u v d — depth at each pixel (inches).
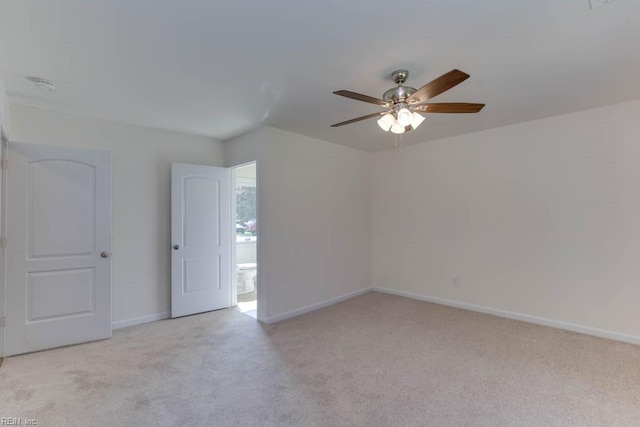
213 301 163.0
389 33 73.9
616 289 121.2
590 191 126.7
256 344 119.3
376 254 204.1
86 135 131.5
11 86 101.5
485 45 79.2
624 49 81.0
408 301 178.7
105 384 90.7
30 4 62.1
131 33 73.1
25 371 98.4
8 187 109.7
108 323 125.3
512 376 94.3
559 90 107.3
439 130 155.7
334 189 179.0
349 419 75.2
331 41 77.0
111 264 133.9
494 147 152.6
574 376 94.0
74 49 79.9
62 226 118.2
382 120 89.4
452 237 168.1
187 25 70.2
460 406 80.0
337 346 117.1
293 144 157.3
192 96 110.0
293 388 88.6
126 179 141.3
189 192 155.8
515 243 146.3
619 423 73.1
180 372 97.7
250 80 97.7
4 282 108.5
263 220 145.1
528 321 142.3
